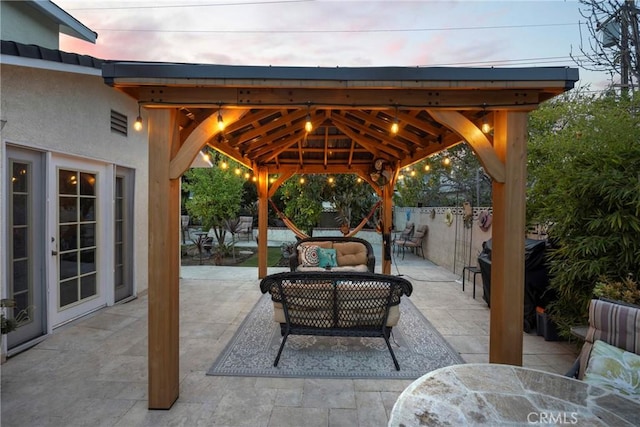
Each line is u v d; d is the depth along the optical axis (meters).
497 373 1.71
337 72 2.15
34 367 2.80
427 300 5.01
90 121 4.04
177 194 2.43
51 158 3.53
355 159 6.47
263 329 3.75
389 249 6.30
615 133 2.99
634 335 1.75
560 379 1.65
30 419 2.12
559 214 2.96
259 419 2.14
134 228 4.98
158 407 2.23
